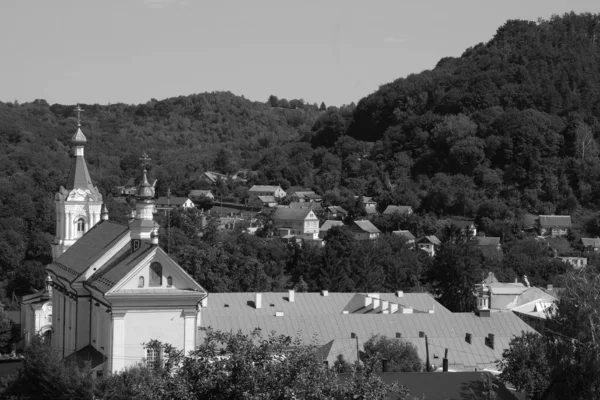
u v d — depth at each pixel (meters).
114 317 115.69
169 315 117.88
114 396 94.69
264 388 66.19
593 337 98.25
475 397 98.31
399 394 72.38
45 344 124.75
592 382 95.75
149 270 117.25
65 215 172.50
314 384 66.94
